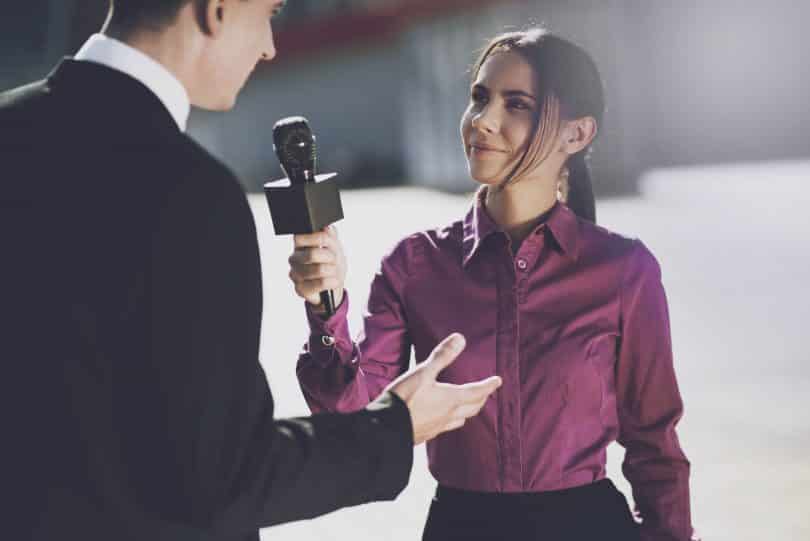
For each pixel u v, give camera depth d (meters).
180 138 1.37
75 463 1.29
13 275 1.30
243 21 1.45
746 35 31.42
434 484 4.80
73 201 1.31
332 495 1.40
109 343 1.28
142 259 1.28
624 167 22.39
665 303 1.94
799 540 4.00
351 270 11.18
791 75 31.47
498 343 1.89
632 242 1.95
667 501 1.99
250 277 1.33
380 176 31.28
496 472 1.86
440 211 18.50
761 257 11.15
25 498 1.29
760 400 5.81
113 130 1.35
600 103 1.94
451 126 25.62
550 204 1.97
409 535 4.20
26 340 1.29
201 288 1.29
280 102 32.41
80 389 1.28
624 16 23.47
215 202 1.31
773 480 4.62
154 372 1.28
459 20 24.92
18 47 23.72
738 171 25.72
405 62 27.02
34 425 1.29
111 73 1.39
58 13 23.16
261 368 1.38
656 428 1.97
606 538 1.86
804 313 8.14
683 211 16.17
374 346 1.98
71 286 1.28
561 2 23.27
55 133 1.35
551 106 1.86
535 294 1.89
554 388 1.86
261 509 1.34
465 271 1.93
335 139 32.34
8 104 1.40
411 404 1.51
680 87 31.55
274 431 1.36
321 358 1.85
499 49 1.89
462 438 1.88
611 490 1.91
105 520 1.30
